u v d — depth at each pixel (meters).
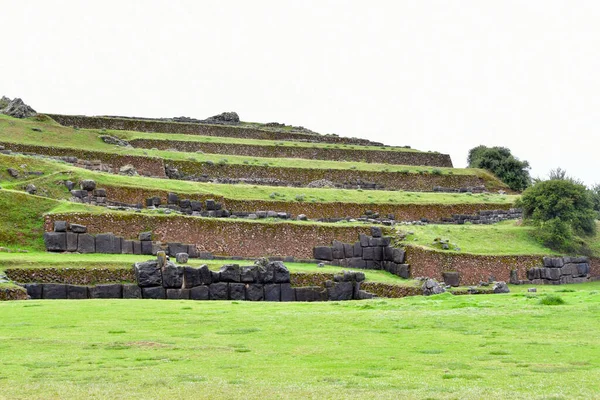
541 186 88.44
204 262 62.00
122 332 31.36
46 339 29.06
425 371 23.38
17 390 20.53
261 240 73.81
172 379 22.03
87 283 54.31
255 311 39.84
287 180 113.62
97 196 78.31
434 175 125.44
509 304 40.84
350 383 21.47
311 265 71.75
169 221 70.25
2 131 105.94
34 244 64.06
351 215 92.81
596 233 88.69
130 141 119.50
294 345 28.36
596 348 27.23
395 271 73.69
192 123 142.25
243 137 142.38
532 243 82.25
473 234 82.00
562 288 71.75
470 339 29.59
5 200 67.12
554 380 21.64
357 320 35.34
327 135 156.62
